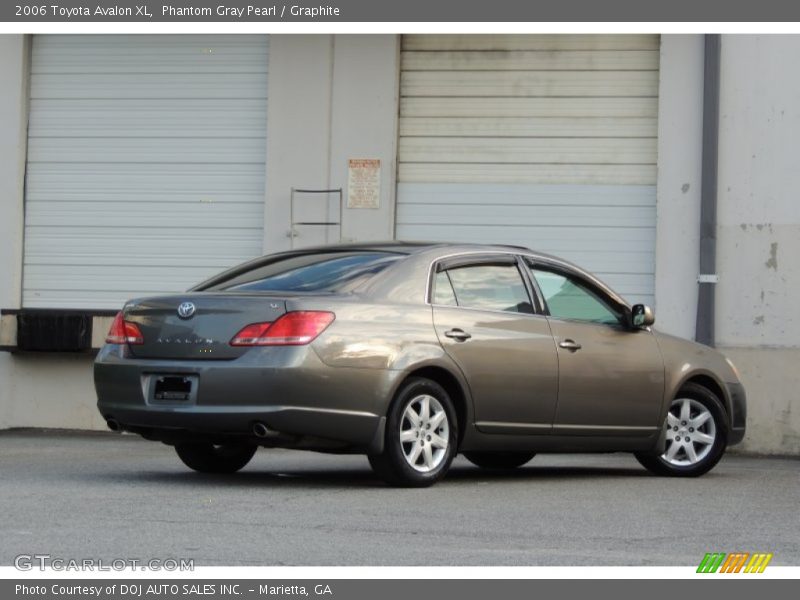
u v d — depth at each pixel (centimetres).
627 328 1242
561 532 843
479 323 1108
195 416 1003
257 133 1917
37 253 1969
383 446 1031
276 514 885
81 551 733
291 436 995
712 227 1795
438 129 1895
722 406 1307
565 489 1111
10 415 1941
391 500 976
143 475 1155
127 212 1945
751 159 1802
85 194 1956
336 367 1002
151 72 1944
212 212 1925
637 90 1859
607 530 859
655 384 1244
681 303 1823
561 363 1161
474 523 870
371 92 1888
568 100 1873
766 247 1797
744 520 930
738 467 1506
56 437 1798
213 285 1107
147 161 1944
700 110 1823
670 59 1830
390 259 1088
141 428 1048
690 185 1825
